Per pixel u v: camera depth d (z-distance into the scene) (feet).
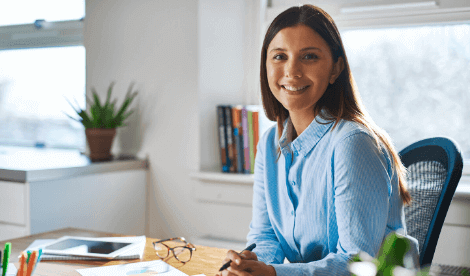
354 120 3.05
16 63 9.27
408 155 3.83
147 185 7.42
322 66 3.04
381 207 2.72
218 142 7.23
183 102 6.98
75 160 6.97
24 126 9.35
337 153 2.90
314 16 3.05
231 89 7.36
